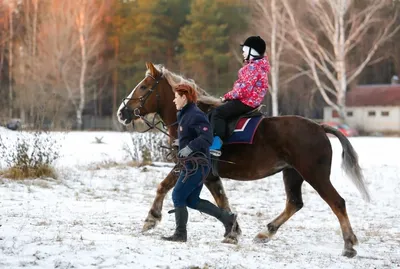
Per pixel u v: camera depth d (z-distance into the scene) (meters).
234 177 9.02
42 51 60.94
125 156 21.80
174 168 9.13
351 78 53.75
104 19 67.62
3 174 15.49
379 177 18.52
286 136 8.72
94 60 67.56
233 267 6.91
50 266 6.40
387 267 7.87
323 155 8.67
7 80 69.06
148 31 64.25
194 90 8.38
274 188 16.97
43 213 10.70
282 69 60.06
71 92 60.34
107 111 74.31
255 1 57.81
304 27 54.25
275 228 9.29
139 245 7.65
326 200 8.63
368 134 57.53
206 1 61.25
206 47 61.16
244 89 8.88
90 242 7.61
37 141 16.02
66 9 61.56
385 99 63.53
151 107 9.87
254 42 9.05
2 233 7.85
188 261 6.98
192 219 11.45
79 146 27.94
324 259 8.12
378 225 11.89
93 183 15.84
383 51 62.84
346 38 57.38
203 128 8.18
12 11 65.38
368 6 52.41
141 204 13.09
